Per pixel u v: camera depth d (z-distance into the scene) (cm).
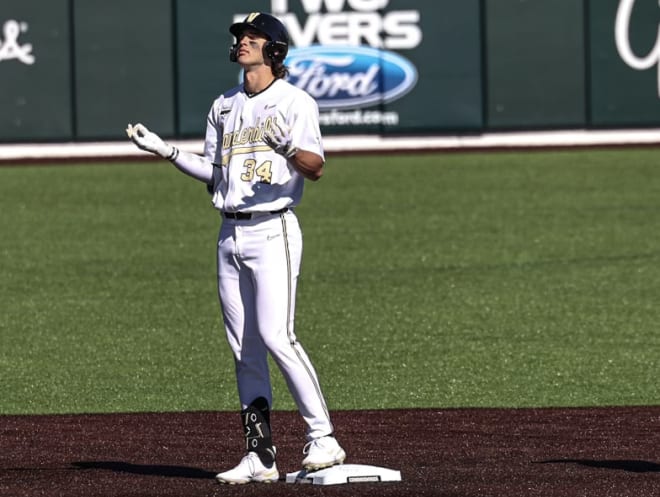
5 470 2366
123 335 3938
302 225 5759
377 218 5866
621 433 2673
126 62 7569
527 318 4097
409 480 2203
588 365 3491
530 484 2175
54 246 5397
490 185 6562
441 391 3222
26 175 7094
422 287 4572
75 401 3152
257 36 2167
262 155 2153
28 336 3941
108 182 6850
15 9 7538
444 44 7606
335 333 3931
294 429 2767
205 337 3903
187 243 5434
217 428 2784
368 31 7588
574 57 7619
